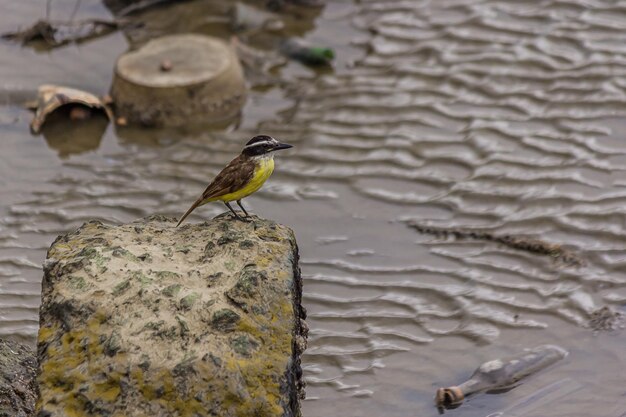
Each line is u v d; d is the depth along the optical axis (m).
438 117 19.34
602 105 19.28
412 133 18.89
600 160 17.62
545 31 21.83
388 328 13.98
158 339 9.61
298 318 10.41
